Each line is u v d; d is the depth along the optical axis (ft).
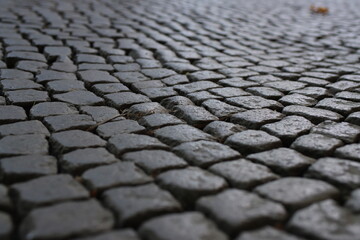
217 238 2.27
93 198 2.52
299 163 2.86
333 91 4.12
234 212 2.40
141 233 2.30
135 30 6.48
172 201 2.50
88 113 3.48
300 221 2.35
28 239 2.25
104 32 6.15
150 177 2.71
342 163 2.84
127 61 4.82
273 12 9.18
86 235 2.27
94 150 2.95
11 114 3.38
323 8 9.68
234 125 3.36
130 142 3.06
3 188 2.56
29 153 2.89
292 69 4.76
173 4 9.36
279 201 2.49
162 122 3.39
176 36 6.25
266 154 2.96
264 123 3.42
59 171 2.77
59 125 3.25
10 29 5.86
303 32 6.99
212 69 4.68
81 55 4.88
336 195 2.58
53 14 7.22
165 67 4.69
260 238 2.27
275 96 3.95
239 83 4.25
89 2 8.84
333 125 3.37
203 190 2.58
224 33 6.64
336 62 5.11
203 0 10.34
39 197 2.48
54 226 2.31
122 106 3.65
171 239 2.25
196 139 3.15
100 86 4.01
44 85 3.99
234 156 2.95
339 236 2.27
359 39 6.51
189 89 4.05
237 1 10.66
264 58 5.25
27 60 4.54
